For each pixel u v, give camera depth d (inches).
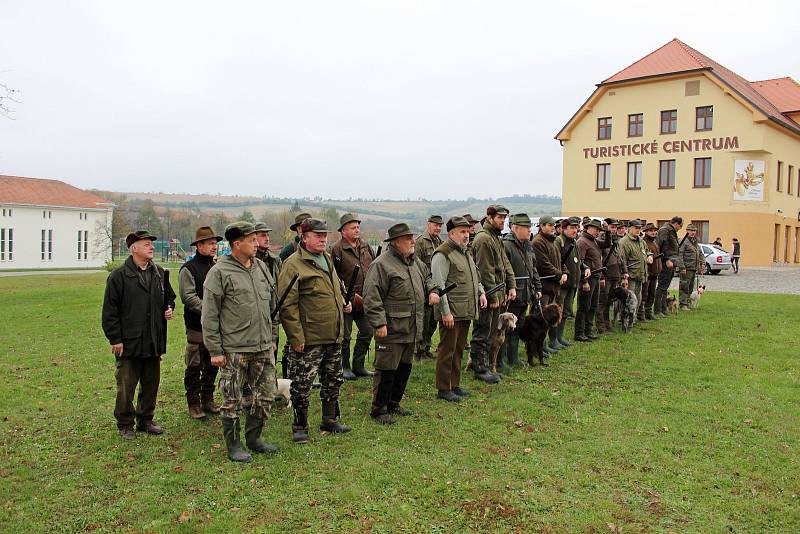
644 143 1483.8
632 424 243.9
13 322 515.2
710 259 1085.8
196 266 258.2
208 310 208.8
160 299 238.2
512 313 325.7
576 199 1590.8
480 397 282.2
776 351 372.2
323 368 234.4
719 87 1379.2
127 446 224.2
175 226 2337.6
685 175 1435.8
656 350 375.9
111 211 2316.7
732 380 308.7
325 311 225.6
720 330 442.0
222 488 187.8
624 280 446.6
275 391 221.1
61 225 2158.0
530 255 336.5
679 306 552.7
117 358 232.8
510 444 223.1
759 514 172.1
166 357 377.1
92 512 174.1
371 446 221.1
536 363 344.2
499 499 179.0
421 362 353.4
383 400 248.7
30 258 2076.8
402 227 249.0
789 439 227.8
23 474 199.8
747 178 1363.2
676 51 1485.0
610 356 360.8
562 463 206.1
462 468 201.3
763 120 1323.8
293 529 163.6
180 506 176.6
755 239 1366.9
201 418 257.6
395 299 246.5
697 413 257.1
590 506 175.8
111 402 279.9
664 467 202.8
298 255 227.0
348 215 315.0
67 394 292.5
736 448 219.1
